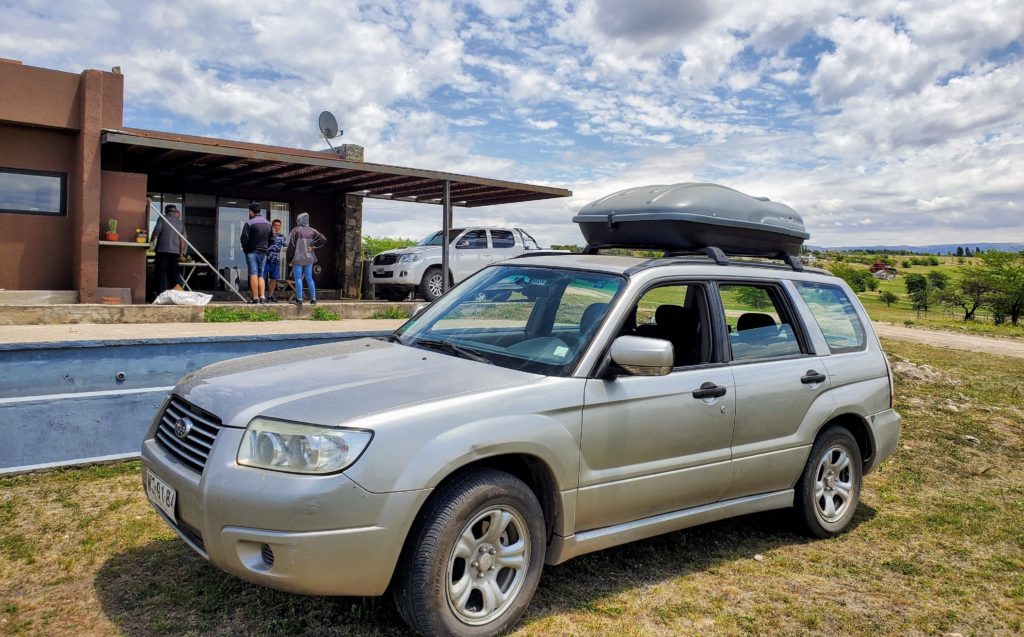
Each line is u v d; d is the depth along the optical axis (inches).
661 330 174.2
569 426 134.2
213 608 131.1
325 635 124.0
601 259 171.9
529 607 139.8
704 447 157.2
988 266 2080.5
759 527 195.5
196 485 116.3
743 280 175.8
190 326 413.4
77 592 136.5
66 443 214.1
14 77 445.1
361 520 111.3
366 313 549.0
